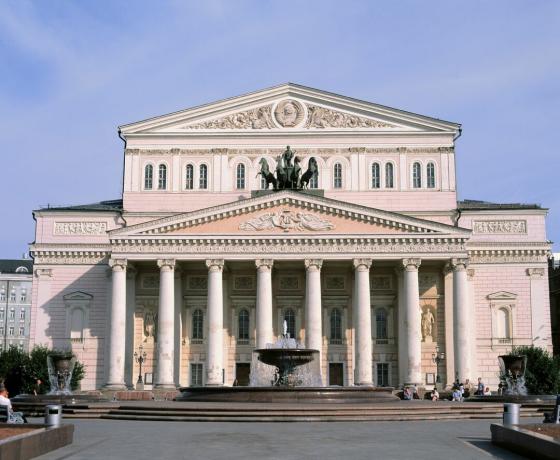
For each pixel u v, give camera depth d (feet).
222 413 145.28
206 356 286.25
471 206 323.78
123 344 282.15
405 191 318.24
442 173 319.27
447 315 297.12
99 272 318.86
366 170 320.09
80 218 322.14
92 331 315.17
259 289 282.56
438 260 287.28
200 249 285.23
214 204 318.86
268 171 297.94
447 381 293.84
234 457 89.56
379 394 178.91
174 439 109.09
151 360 304.71
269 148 321.93
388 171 320.70
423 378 298.56
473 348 309.42
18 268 617.62
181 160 323.37
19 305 611.88
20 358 290.56
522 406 174.19
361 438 110.93
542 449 83.35
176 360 301.43
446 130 320.70
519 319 311.68
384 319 309.63
